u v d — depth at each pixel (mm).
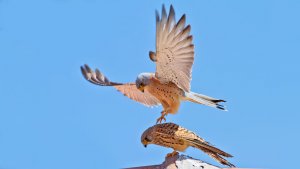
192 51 11961
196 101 13461
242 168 11766
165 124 12414
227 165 11906
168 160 12008
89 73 14258
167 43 11984
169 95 13258
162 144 12367
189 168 11602
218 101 13734
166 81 12867
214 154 11930
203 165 11711
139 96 14422
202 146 11977
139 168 12141
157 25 11680
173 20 11797
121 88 14367
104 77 14164
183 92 13320
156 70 12672
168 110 13359
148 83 13297
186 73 12172
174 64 12305
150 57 12305
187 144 12195
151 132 12344
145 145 12484
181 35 11938
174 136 12031
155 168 11938
